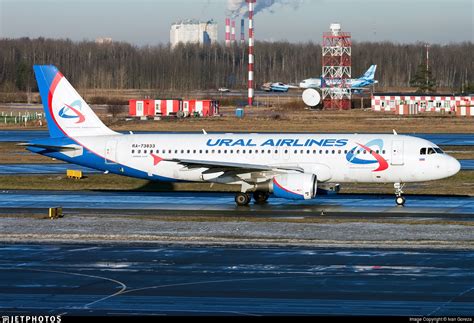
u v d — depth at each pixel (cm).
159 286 12756
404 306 11531
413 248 15812
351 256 15050
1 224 18412
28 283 12962
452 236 16862
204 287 12700
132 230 17688
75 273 13675
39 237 16975
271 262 14550
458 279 13188
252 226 18200
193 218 19525
